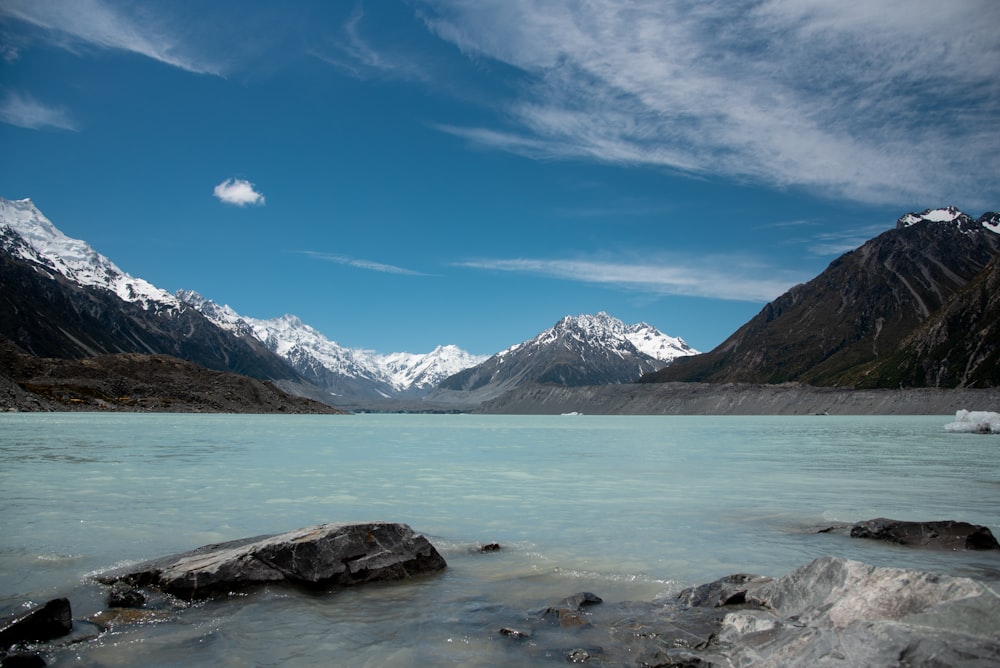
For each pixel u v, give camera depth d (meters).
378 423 162.38
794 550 17.36
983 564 15.40
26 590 13.40
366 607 12.58
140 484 30.19
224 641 10.68
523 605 12.70
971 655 7.98
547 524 21.41
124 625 11.41
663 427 133.50
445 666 9.58
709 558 16.58
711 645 10.08
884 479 35.19
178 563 14.23
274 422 130.25
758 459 49.53
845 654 8.59
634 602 12.71
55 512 22.48
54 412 138.00
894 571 10.53
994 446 65.38
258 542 15.30
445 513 23.50
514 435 94.56
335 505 24.94
